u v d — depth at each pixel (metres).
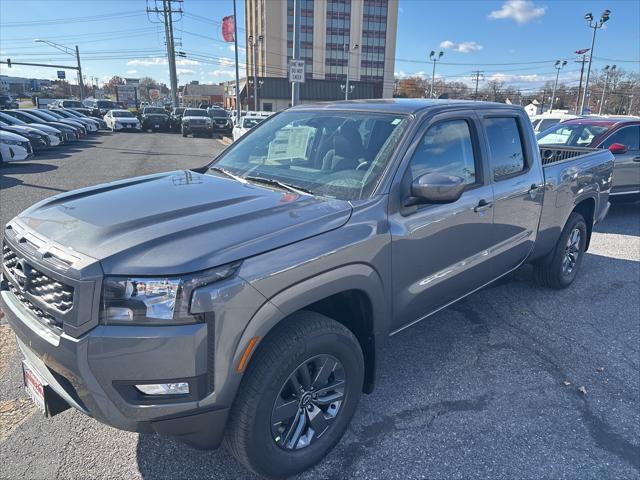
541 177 4.17
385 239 2.65
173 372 1.94
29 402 3.06
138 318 1.90
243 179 3.14
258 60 86.06
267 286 2.10
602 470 2.61
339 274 2.39
